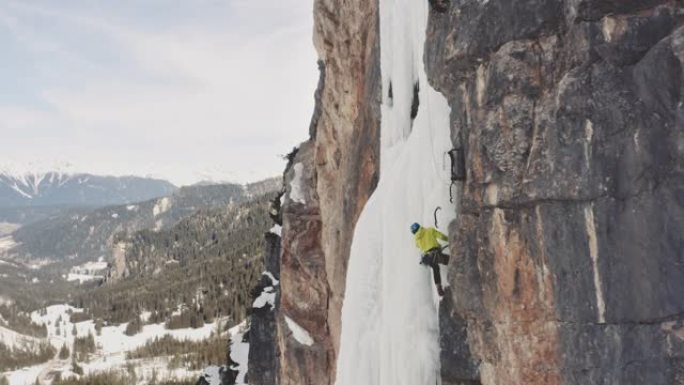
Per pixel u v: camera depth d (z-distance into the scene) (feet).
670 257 19.30
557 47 22.27
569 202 21.21
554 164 21.48
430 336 28.71
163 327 559.38
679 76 19.35
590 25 20.94
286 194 63.31
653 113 19.75
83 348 535.19
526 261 22.80
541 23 22.39
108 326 628.69
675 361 19.34
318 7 49.08
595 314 20.62
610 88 20.47
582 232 20.89
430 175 29.81
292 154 79.77
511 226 23.26
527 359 22.81
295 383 58.95
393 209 31.78
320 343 56.70
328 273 53.42
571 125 21.07
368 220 34.91
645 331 19.76
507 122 23.22
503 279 23.56
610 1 20.51
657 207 19.51
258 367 81.41
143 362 454.81
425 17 31.48
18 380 462.19
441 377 27.81
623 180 20.08
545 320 22.27
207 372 119.03
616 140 20.22
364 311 33.73
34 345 577.43
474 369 26.18
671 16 20.26
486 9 24.13
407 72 33.63
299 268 59.77
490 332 24.66
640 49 20.39
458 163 25.88
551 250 21.79
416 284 29.58
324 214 54.29
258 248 631.97
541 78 22.66
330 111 50.55
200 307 536.83
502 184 23.29
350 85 45.62
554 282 21.77
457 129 26.43
